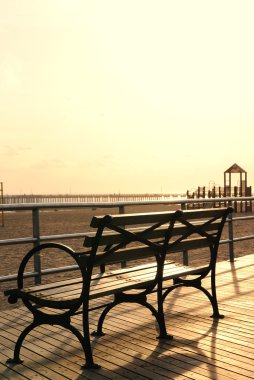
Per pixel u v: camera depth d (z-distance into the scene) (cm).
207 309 467
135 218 339
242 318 433
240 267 720
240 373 307
